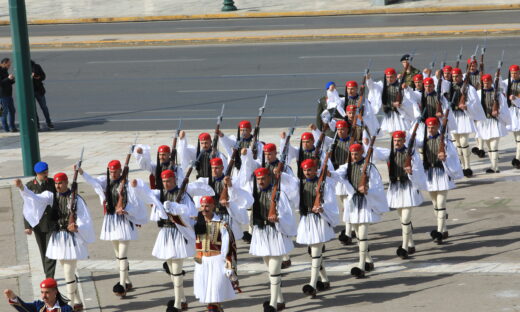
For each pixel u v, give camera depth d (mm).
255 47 89688
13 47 49062
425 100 44531
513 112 45938
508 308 28078
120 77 79375
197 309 30406
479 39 85250
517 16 96688
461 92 44281
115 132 60500
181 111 65812
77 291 30609
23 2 48344
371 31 91062
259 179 29422
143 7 121500
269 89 70875
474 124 45969
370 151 32344
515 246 34531
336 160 37844
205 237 27516
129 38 95938
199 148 37781
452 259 33688
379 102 46312
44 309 23781
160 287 32562
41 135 61250
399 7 107375
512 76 45906
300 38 91500
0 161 54906
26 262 35906
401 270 32906
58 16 116938
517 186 43188
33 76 61844
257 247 29438
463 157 45812
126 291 32062
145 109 67250
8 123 64250
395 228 38500
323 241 30328
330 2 115875
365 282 31844
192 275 34125
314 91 69000
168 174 30203
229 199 30344
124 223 31375
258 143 38688
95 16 115375
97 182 31531
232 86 73000
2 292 32219
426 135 35562
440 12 104625
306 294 30797
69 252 29766
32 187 31281
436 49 81312
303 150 35594
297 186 30594
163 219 29641
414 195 33938
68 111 68500
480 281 30922
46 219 30875
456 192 42844
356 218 32344
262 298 30938
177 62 84438
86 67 84438
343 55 81938
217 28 101625
